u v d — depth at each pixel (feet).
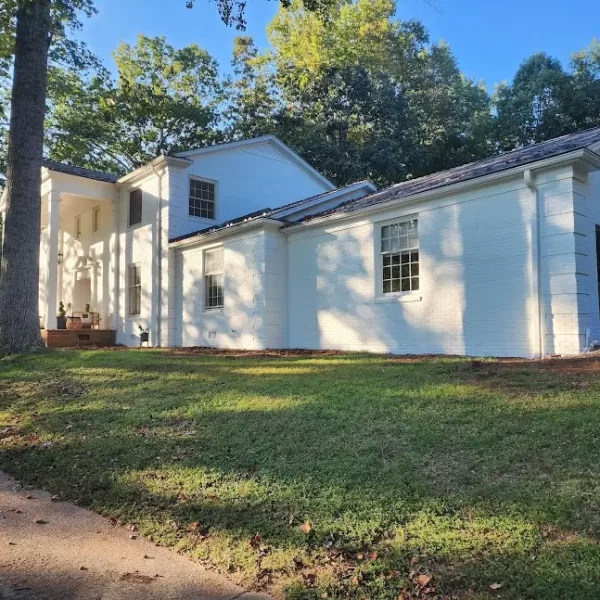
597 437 14.43
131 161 112.98
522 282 31.12
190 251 56.70
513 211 31.76
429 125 110.32
